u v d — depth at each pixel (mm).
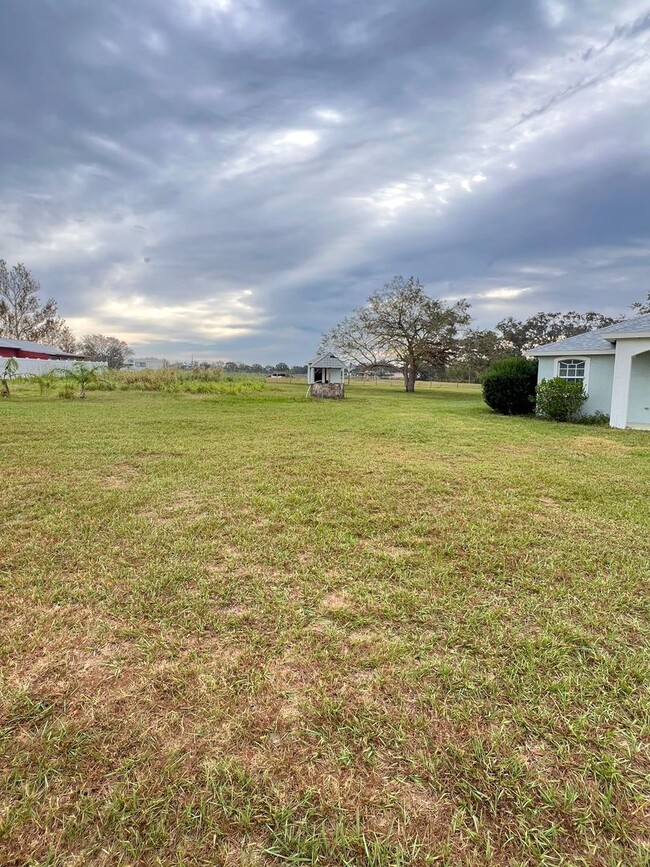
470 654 2121
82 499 4430
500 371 14750
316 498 4590
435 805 1360
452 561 3156
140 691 1836
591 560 3199
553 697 1838
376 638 2240
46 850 1212
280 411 13586
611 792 1411
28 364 26453
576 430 10531
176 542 3389
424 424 11125
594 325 47562
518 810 1348
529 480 5504
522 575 2961
